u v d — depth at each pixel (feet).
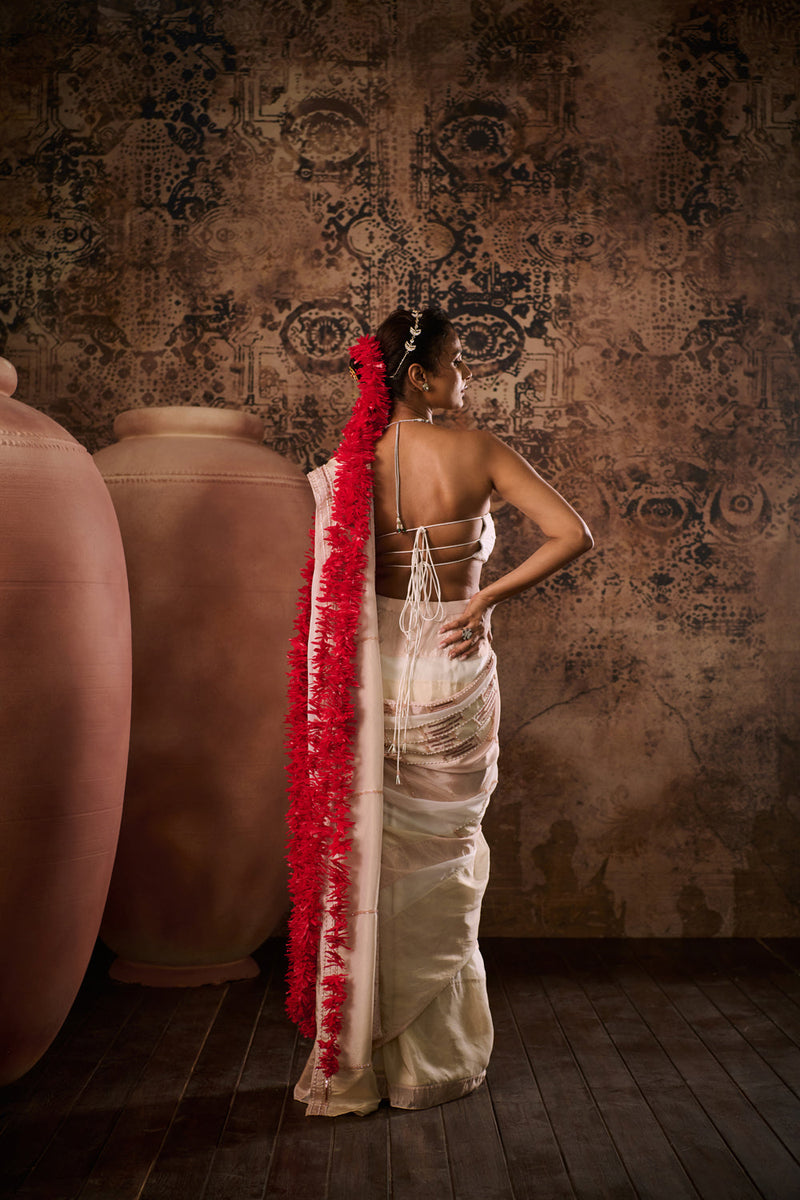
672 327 11.24
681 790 11.17
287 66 11.17
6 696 6.41
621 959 10.32
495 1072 7.58
